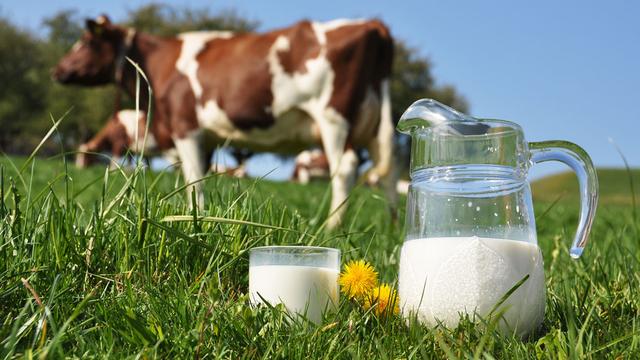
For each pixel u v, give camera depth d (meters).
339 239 2.74
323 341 1.60
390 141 6.31
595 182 1.80
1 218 2.07
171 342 1.53
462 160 1.74
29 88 48.16
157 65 7.12
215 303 1.75
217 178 2.79
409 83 47.00
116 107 8.16
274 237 2.43
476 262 1.67
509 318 1.66
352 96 6.12
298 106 6.29
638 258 2.75
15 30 48.56
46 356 1.34
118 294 1.85
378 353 1.55
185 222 2.27
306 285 1.81
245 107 6.45
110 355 1.45
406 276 1.79
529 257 1.71
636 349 1.50
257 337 1.57
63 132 46.56
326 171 24.64
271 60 6.30
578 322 1.83
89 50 7.78
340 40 6.12
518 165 1.74
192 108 6.75
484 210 1.72
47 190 2.27
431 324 1.71
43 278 1.89
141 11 46.03
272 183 13.77
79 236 2.07
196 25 46.75
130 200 2.30
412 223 1.82
